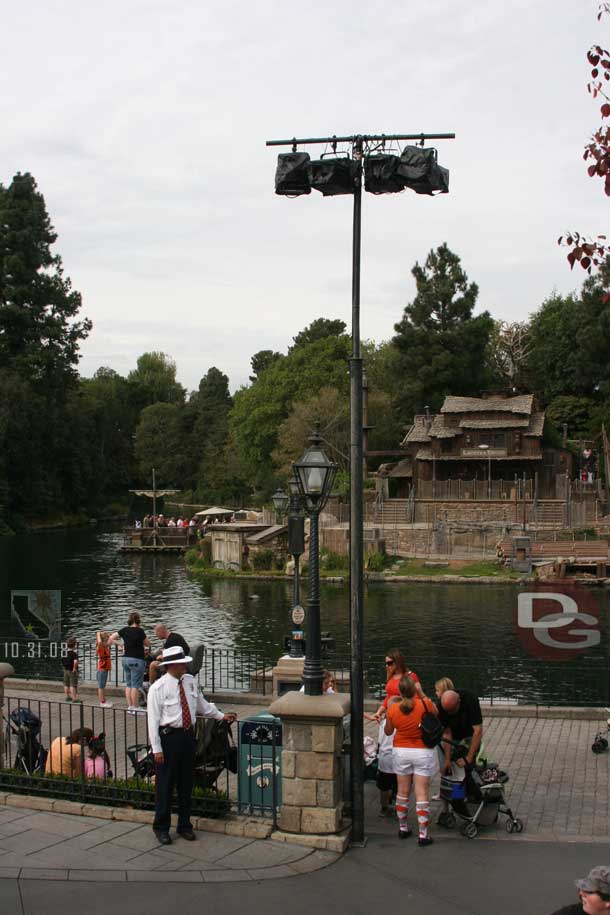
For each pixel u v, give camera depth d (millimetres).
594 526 63438
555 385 99312
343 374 90250
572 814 11906
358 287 11266
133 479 153500
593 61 11094
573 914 6273
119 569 66000
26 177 103438
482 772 11094
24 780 11898
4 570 64812
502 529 62312
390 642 36906
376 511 68312
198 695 10781
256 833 10375
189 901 8578
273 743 10641
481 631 39312
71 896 8594
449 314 92750
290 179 11242
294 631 18859
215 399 157500
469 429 75750
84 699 20609
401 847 10297
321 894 8867
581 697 26016
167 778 10141
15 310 98625
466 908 8594
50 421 104312
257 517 78250
